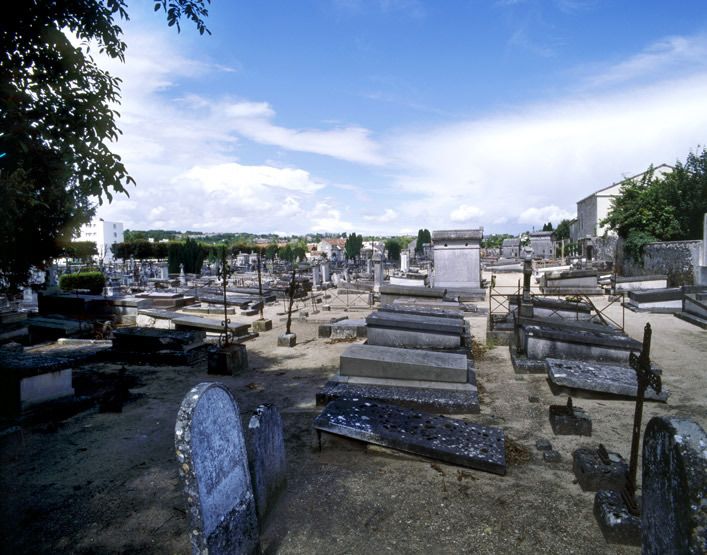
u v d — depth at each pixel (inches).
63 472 207.2
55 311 663.1
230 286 997.2
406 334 400.8
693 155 1026.7
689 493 95.0
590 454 197.2
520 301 417.7
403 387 294.2
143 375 371.6
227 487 135.4
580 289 799.1
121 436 247.6
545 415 269.3
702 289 587.2
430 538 156.9
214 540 125.4
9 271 291.9
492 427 233.3
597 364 329.4
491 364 381.1
